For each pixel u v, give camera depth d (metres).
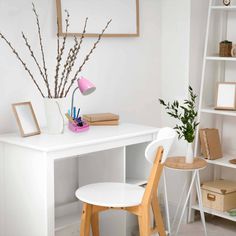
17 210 3.11
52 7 3.49
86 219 3.03
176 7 4.23
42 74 3.34
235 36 4.37
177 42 4.26
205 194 4.26
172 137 2.98
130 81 4.14
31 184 2.99
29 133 3.22
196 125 3.88
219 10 4.36
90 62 3.80
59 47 3.57
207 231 4.10
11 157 3.11
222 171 4.55
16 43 3.31
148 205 2.92
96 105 3.89
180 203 4.19
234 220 4.02
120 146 3.32
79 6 3.62
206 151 4.16
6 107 3.30
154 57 4.33
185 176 4.27
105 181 3.53
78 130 3.37
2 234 3.26
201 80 4.30
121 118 4.11
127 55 4.09
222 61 4.42
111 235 3.56
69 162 3.68
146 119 4.34
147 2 4.20
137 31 4.07
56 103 3.27
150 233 2.98
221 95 4.16
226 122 4.48
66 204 3.66
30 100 3.43
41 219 2.95
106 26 3.81
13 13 3.27
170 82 4.36
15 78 3.33
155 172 2.90
